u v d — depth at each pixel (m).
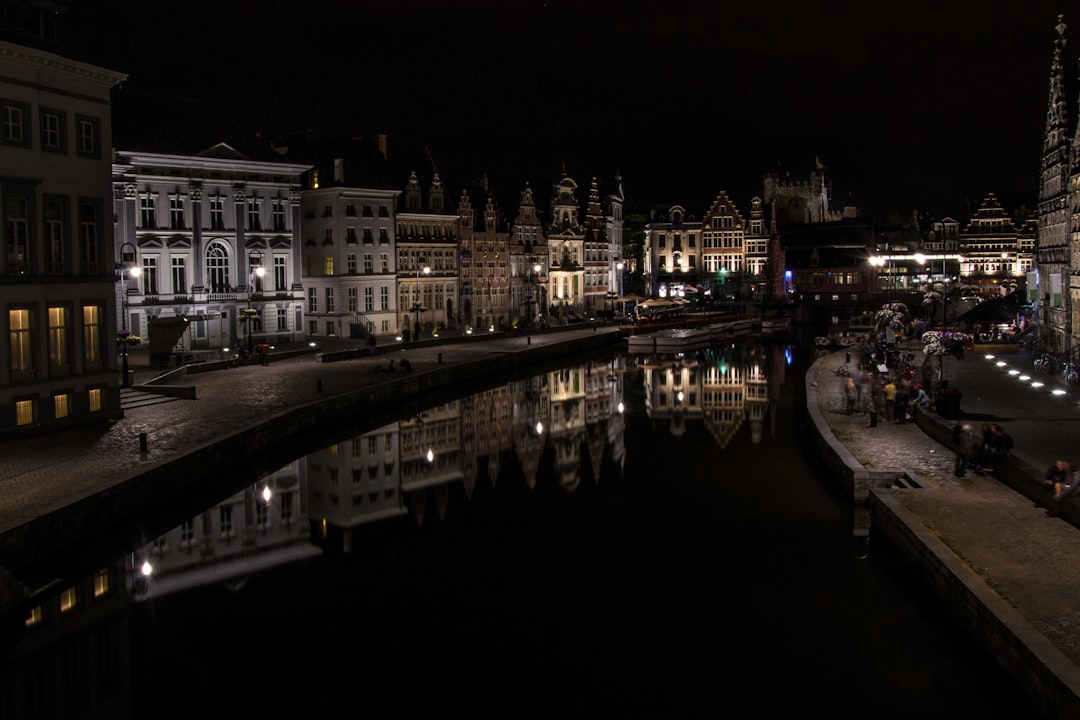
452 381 65.00
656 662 21.98
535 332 98.31
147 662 22.06
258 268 69.62
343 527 32.88
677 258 164.50
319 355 65.81
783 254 160.62
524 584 27.09
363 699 20.34
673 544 30.58
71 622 24.33
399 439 48.44
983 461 31.75
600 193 135.38
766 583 26.75
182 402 46.94
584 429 51.97
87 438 37.41
